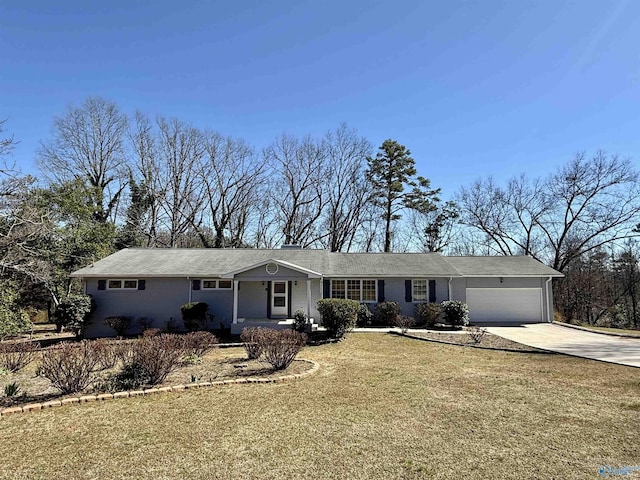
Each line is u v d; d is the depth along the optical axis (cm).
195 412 672
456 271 2022
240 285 1902
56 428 603
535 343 1448
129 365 888
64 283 2089
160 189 3189
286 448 523
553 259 3272
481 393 784
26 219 1683
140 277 1841
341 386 842
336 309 1527
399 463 478
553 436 558
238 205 3444
